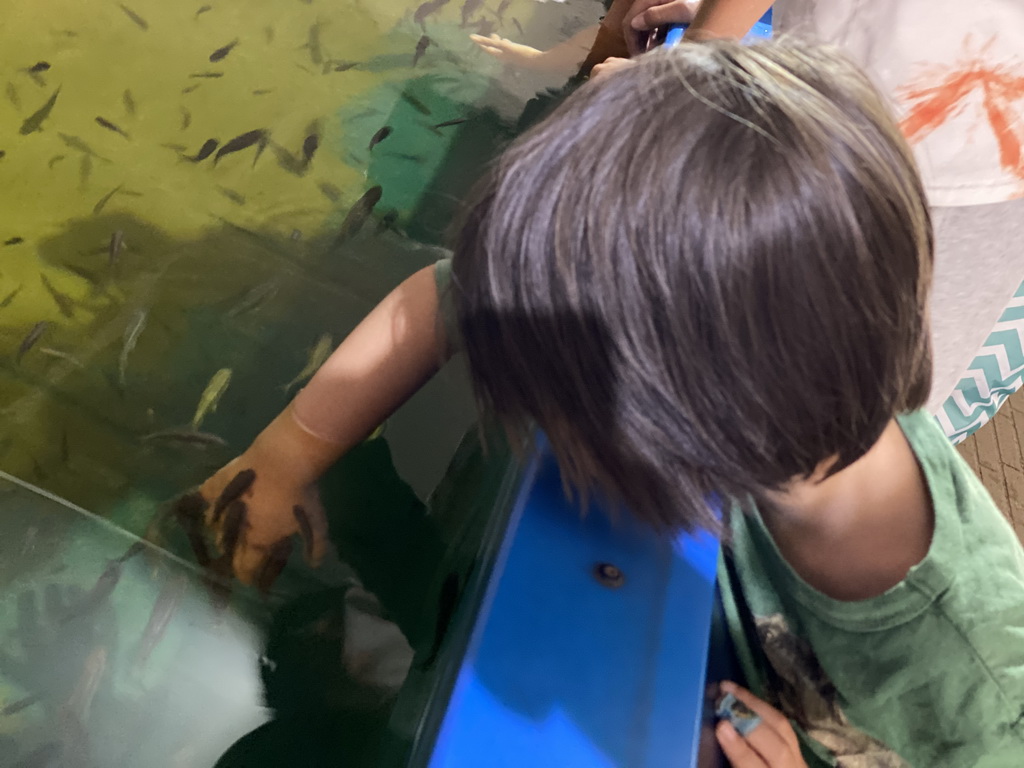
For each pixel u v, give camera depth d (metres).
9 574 0.94
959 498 0.68
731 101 0.45
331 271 1.27
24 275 1.23
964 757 0.70
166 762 0.81
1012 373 1.48
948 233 1.08
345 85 1.62
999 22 0.89
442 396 0.99
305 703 0.81
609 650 0.55
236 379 1.11
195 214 1.35
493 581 0.58
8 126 1.44
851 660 0.70
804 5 1.11
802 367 0.44
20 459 1.03
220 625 0.89
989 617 0.65
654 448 0.47
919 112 0.97
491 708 0.51
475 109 1.56
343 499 0.93
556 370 0.48
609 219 0.43
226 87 1.58
